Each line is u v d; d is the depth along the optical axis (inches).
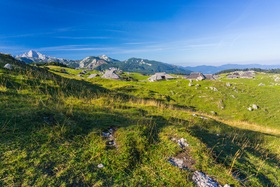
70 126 396.8
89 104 590.9
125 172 308.2
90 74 5132.9
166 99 1840.6
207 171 334.6
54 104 510.3
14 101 484.1
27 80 722.8
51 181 258.1
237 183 318.0
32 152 306.2
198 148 391.5
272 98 2202.3
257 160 444.1
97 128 420.5
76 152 331.9
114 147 369.4
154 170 323.6
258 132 770.2
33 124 377.1
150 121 497.7
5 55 1169.4
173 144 397.1
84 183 269.9
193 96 2219.5
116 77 4473.4
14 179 249.4
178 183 297.7
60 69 4940.9
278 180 378.3
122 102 778.8
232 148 475.2
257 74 7445.9
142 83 2891.2
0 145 304.3
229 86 2529.5
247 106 1963.6
